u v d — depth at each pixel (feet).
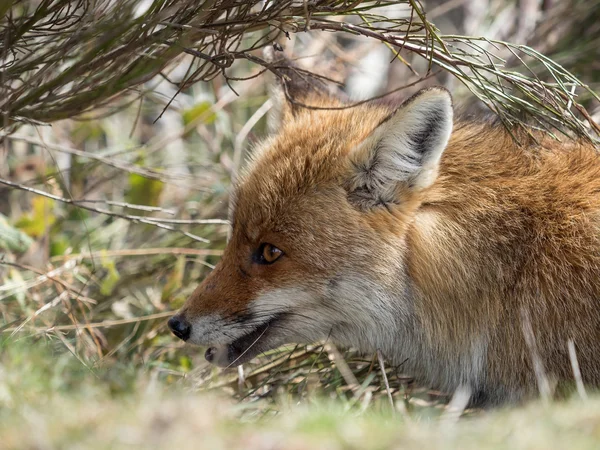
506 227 31.45
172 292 44.60
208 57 30.48
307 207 31.50
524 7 57.21
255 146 36.88
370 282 31.32
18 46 31.45
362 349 32.99
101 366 31.14
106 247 50.19
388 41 31.45
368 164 31.01
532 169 32.30
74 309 42.27
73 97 31.14
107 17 29.50
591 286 30.40
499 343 31.40
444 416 27.50
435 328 31.91
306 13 28.30
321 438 18.48
